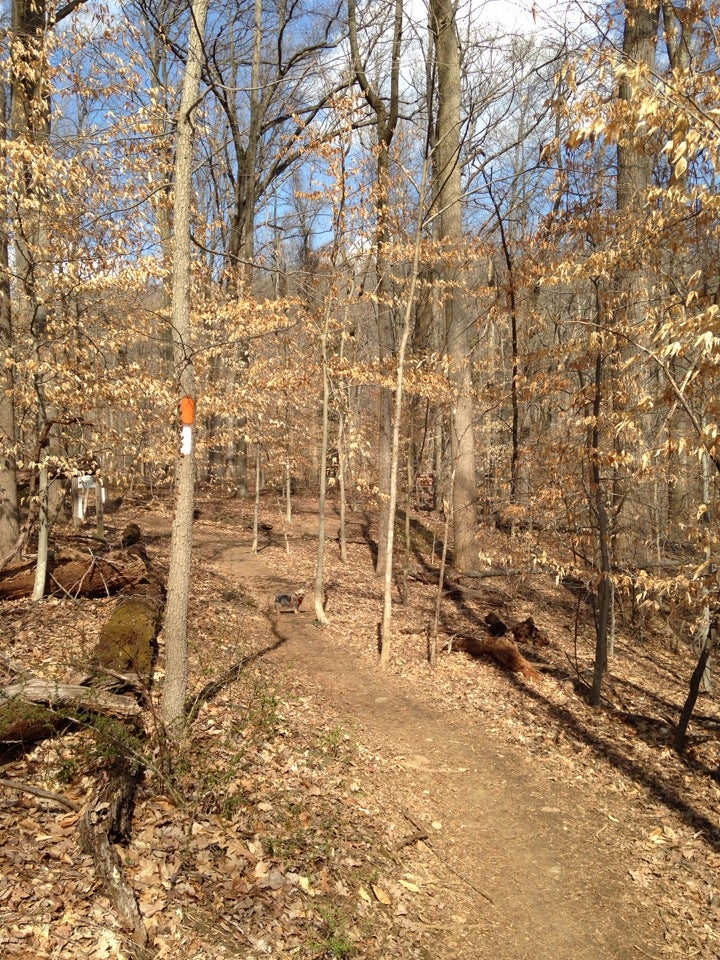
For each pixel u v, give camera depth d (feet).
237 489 89.92
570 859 21.13
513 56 35.58
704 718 33.22
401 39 42.22
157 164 28.02
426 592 50.80
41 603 29.53
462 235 48.39
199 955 13.08
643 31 26.50
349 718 27.63
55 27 30.55
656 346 21.85
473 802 23.58
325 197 36.22
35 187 25.31
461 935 16.85
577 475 30.37
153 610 29.53
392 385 42.22
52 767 17.46
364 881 17.28
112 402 29.73
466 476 53.31
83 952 12.16
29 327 27.37
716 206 18.06
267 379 46.60
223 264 49.65
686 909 19.47
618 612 44.98
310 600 44.39
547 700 33.27
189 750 19.71
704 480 31.17
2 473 32.32
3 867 13.56
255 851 16.66
